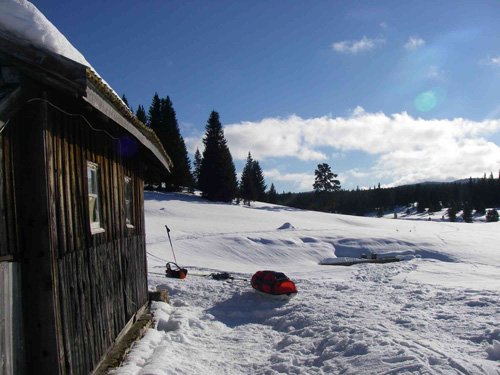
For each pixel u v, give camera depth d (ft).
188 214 165.27
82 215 17.07
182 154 223.71
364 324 26.81
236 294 40.60
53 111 14.61
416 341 22.12
